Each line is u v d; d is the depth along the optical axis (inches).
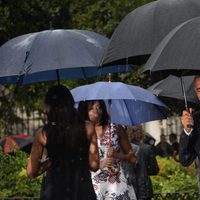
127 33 921.5
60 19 1875.0
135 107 935.0
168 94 947.3
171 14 925.8
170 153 1969.7
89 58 882.8
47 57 872.9
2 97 1994.3
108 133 857.5
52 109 707.4
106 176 855.7
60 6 1847.9
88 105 855.1
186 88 948.6
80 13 1861.5
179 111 1170.6
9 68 874.1
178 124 2324.1
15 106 1999.3
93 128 709.3
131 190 877.2
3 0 1809.8
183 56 745.6
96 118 853.8
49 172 705.0
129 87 869.8
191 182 1342.3
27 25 1845.5
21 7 1819.6
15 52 887.7
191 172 1430.9
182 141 775.7
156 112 936.3
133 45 909.2
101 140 855.7
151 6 938.7
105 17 1827.0
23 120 2015.3
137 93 863.7
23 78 994.7
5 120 2003.0
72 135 698.2
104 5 1813.5
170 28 916.0
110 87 864.3
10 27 1823.3
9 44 904.9
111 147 853.8
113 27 1798.7
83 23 1841.8
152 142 1669.5
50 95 710.5
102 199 855.1
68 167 701.3
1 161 1240.2
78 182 699.4
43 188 709.3
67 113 705.0
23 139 1364.4
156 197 1229.1
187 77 956.6
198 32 756.6
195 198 1251.2
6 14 1786.4
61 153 701.3
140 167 1108.5
